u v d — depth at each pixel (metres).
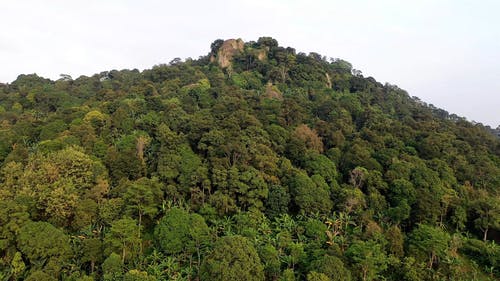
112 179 72.38
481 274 64.00
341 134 96.06
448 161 90.25
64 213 61.06
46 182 65.44
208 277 49.94
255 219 65.31
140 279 49.28
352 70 189.38
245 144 79.44
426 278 57.59
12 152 78.75
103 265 52.47
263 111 101.88
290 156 85.50
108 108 102.12
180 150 78.62
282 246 59.88
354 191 72.44
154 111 98.69
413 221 73.25
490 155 97.81
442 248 60.91
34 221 60.94
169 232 59.12
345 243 62.59
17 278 52.03
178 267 57.03
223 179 70.44
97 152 78.75
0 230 55.12
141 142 80.38
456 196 76.56
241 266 49.56
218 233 63.84
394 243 62.69
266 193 70.19
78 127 85.94
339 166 86.94
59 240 54.50
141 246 60.84
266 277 55.53
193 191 70.12
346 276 52.12
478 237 73.75
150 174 75.62
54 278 50.12
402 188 75.12
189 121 90.25
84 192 67.06
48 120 96.88
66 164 68.69
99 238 58.97
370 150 89.19
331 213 72.31
